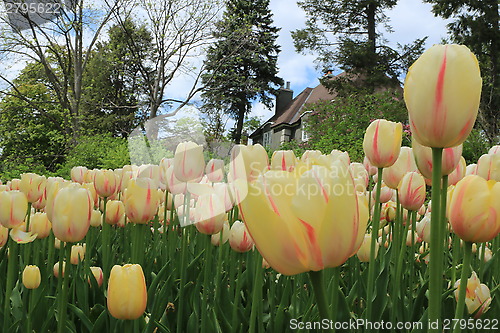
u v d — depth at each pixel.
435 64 0.59
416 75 0.61
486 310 1.30
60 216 0.99
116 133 22.53
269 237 0.51
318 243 0.50
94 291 1.64
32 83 21.39
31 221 1.77
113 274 0.91
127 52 18.55
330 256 0.51
